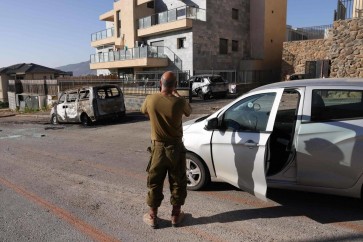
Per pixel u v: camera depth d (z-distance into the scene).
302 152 3.94
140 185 5.54
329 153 3.80
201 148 4.76
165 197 4.86
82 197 5.02
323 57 25.70
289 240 3.46
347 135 3.71
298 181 4.05
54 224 4.08
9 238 3.76
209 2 29.81
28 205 4.75
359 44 14.63
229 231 3.72
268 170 4.23
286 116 4.59
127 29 34.72
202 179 4.89
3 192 5.38
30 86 30.08
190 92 19.95
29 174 6.45
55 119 16.27
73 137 11.48
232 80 29.53
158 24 30.69
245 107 4.42
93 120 14.39
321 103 3.94
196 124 4.99
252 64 32.06
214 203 4.52
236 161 4.32
